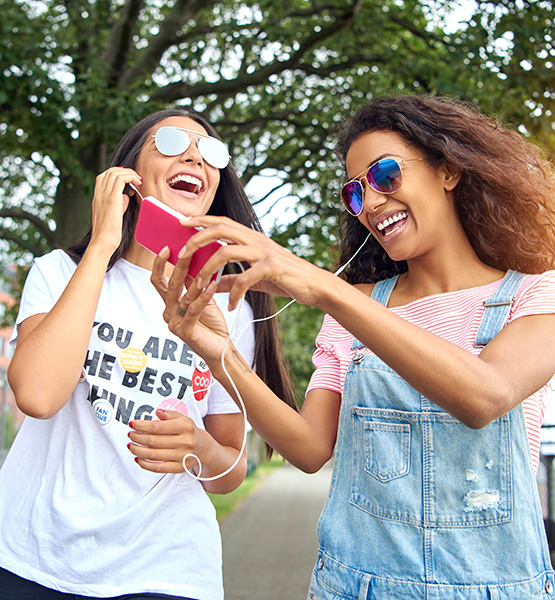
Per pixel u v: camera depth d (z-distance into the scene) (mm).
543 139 8016
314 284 1344
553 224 1888
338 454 1795
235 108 11227
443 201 1856
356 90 10953
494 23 8414
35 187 12680
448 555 1573
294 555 8117
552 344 1552
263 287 1594
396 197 1836
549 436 4945
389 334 1353
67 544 1965
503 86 8156
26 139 9430
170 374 2148
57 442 2070
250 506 14695
